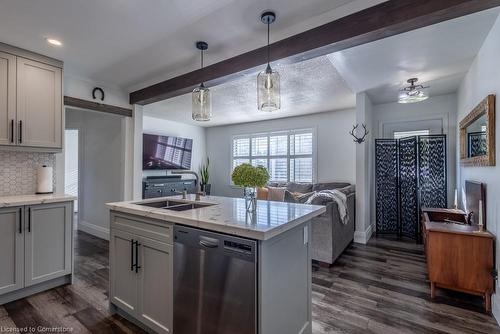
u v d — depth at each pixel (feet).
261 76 7.02
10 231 7.74
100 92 12.00
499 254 6.88
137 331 6.40
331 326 6.56
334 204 10.66
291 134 20.22
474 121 9.43
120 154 13.39
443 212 10.67
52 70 9.42
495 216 7.21
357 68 10.37
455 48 8.68
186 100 15.16
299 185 18.42
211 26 7.32
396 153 14.70
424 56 9.28
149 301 6.12
